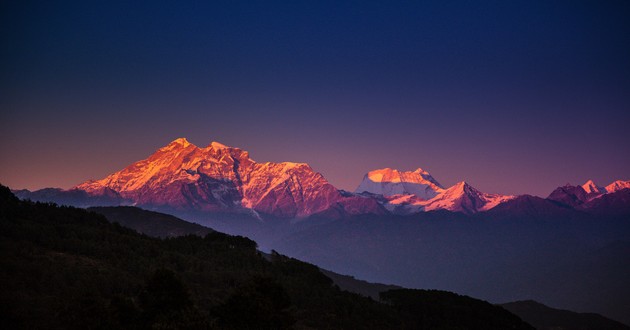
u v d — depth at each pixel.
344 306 145.62
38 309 101.00
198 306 119.38
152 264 140.12
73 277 118.69
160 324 90.56
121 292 117.94
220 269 149.75
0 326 92.19
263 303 100.69
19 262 120.25
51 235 143.00
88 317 91.19
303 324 129.38
